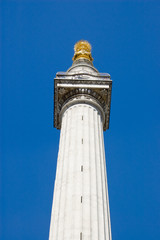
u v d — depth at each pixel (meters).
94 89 44.59
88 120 40.31
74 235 28.27
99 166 35.41
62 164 35.91
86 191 31.91
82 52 57.00
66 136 38.97
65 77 46.06
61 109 44.56
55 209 31.83
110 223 31.84
